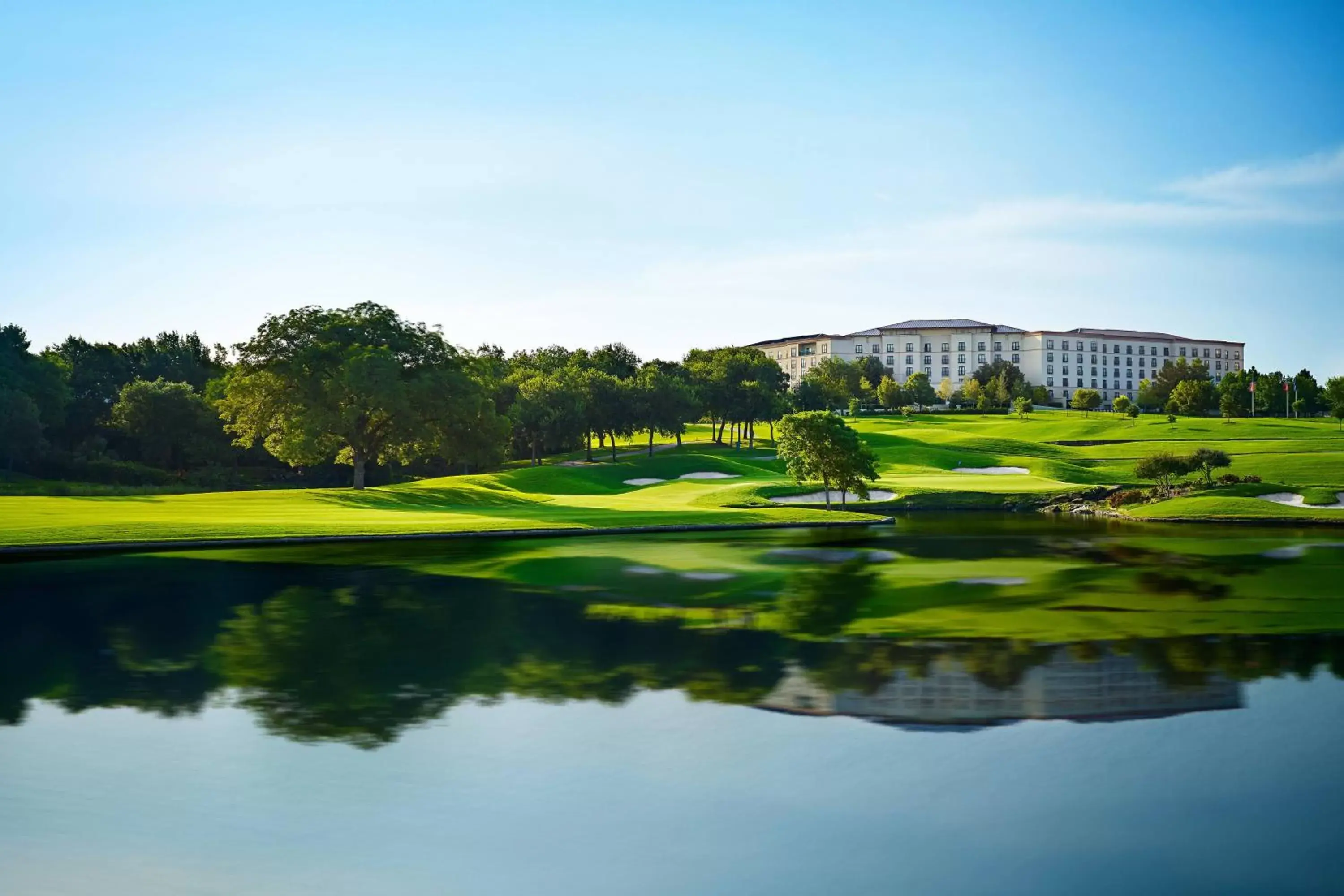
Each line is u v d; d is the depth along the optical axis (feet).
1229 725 61.21
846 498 294.46
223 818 48.67
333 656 80.23
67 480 356.38
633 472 357.00
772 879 42.70
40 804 50.26
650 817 48.57
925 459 396.57
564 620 96.07
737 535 194.59
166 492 322.55
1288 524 231.30
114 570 130.93
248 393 268.41
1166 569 136.87
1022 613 99.45
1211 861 43.91
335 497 251.19
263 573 129.90
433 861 44.37
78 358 461.37
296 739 59.47
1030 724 61.46
